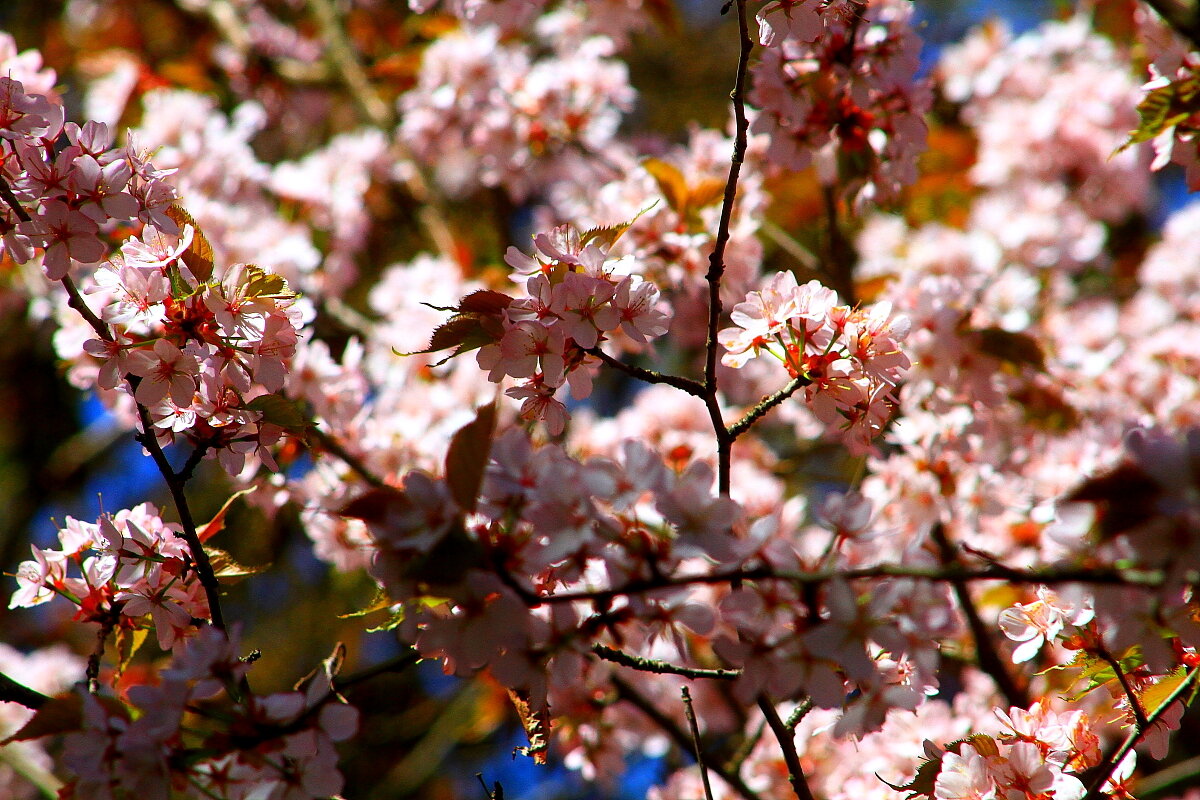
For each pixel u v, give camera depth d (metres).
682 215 3.11
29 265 3.74
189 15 6.58
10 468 7.18
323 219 4.61
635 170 3.18
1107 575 1.42
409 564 1.50
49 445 7.30
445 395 3.68
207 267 2.15
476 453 1.54
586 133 4.14
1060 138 5.43
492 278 4.44
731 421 3.96
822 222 3.98
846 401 2.12
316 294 4.38
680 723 4.28
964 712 3.00
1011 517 3.62
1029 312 4.08
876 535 1.68
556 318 2.01
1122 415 3.90
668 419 3.97
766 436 5.20
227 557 2.31
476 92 4.31
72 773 1.62
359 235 5.06
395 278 4.54
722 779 3.33
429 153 4.68
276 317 2.12
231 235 3.67
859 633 1.50
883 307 2.13
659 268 3.05
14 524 6.80
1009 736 2.19
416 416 3.59
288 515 4.80
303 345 3.12
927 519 3.18
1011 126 5.52
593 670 3.33
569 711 3.57
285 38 6.55
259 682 6.17
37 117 2.05
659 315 2.05
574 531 1.53
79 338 2.78
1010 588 3.40
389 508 1.53
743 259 3.14
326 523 3.12
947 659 3.86
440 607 1.85
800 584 1.56
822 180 3.19
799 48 2.78
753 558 1.56
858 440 2.26
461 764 6.27
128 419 3.02
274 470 2.23
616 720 4.01
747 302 2.12
